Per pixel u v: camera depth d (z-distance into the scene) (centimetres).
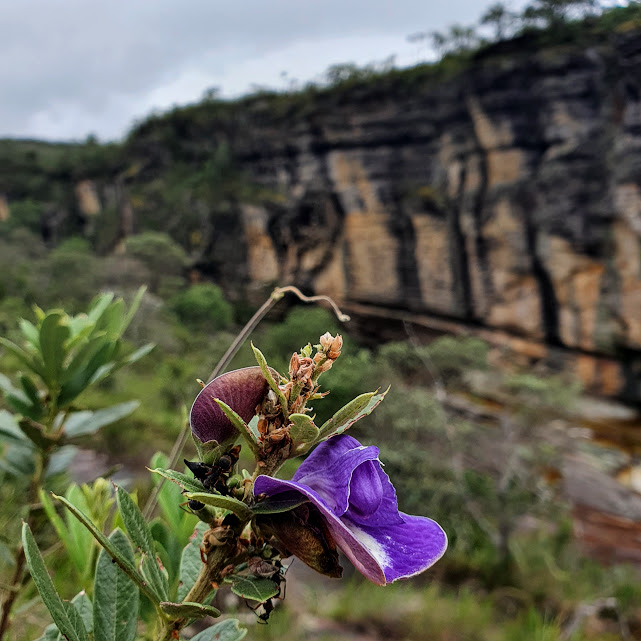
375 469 88
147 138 5438
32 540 83
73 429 166
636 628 1010
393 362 1694
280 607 662
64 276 4156
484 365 1983
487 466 1357
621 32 2806
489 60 3183
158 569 91
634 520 1697
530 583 1110
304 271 4147
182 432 130
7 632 150
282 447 85
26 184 6350
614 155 2850
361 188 3809
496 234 3253
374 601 777
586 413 2736
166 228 5038
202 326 3903
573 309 3022
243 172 4675
